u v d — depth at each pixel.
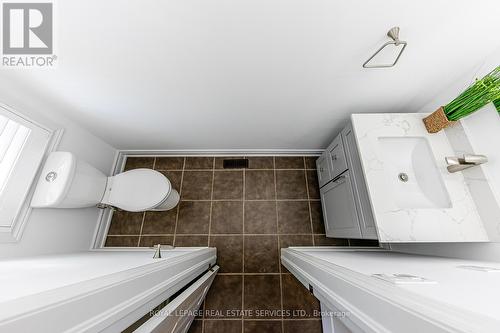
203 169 1.96
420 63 0.94
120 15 0.72
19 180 1.08
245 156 2.00
